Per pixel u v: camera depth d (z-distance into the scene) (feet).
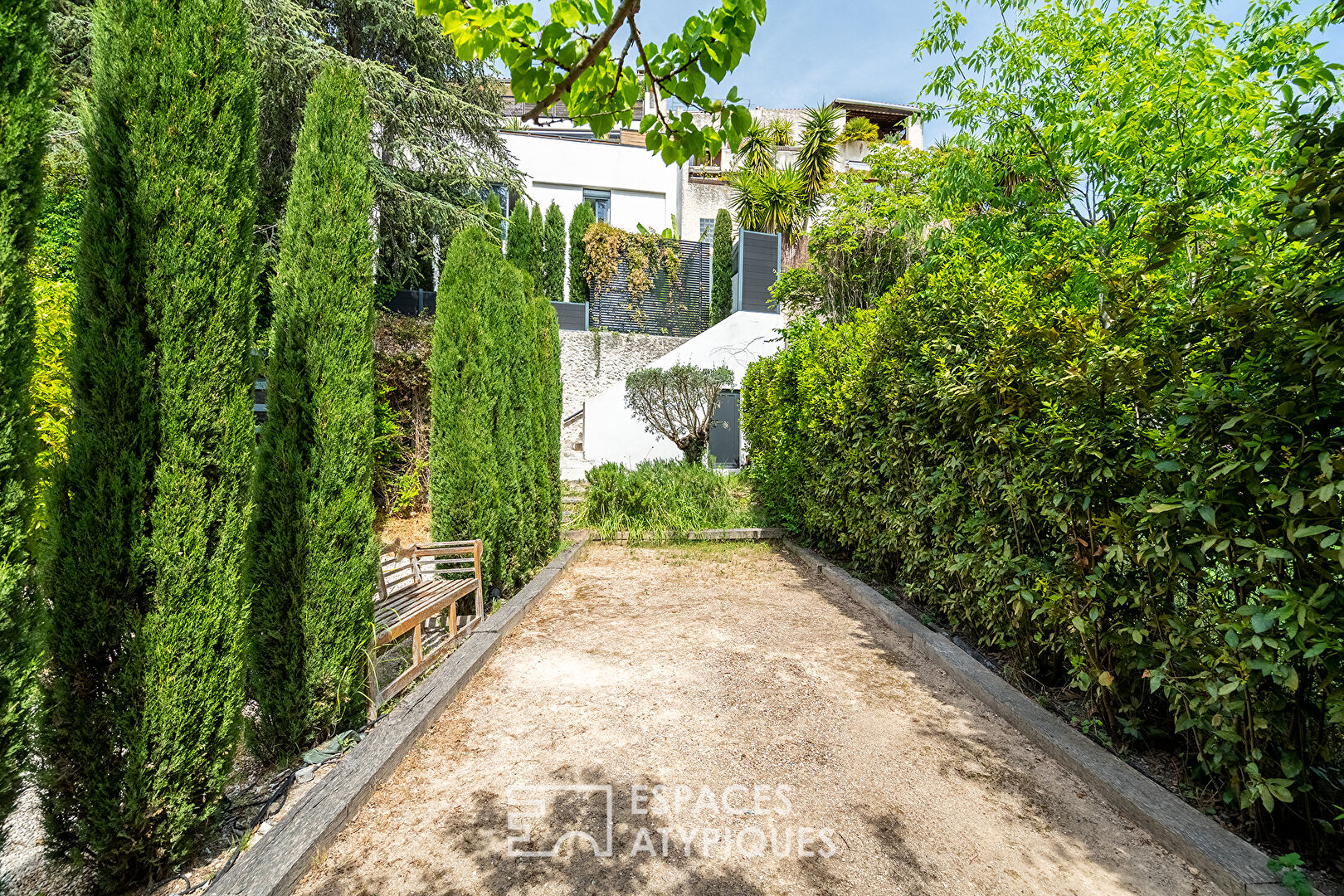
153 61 6.93
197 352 7.14
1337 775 6.81
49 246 24.71
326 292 9.85
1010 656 12.83
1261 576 6.56
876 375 16.99
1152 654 8.30
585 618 16.70
